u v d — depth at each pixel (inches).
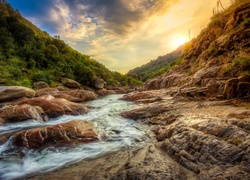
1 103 663.8
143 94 761.6
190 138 199.6
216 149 165.5
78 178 170.2
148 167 175.5
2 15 2276.1
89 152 240.2
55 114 482.9
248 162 137.7
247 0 713.6
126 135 300.8
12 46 1829.5
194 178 146.1
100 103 802.2
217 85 482.3
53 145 264.4
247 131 171.6
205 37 954.7
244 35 597.3
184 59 1114.7
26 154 244.1
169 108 425.7
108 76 2994.6
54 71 1765.5
